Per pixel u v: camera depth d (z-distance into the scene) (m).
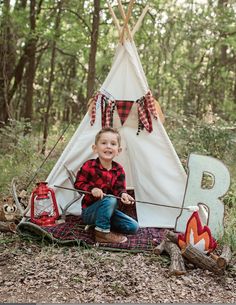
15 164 7.82
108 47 15.35
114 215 4.70
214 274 3.94
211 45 14.11
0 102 12.28
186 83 16.20
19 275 3.78
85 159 5.19
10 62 12.28
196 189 4.77
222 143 8.52
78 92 19.86
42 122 17.58
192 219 4.25
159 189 5.14
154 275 3.87
